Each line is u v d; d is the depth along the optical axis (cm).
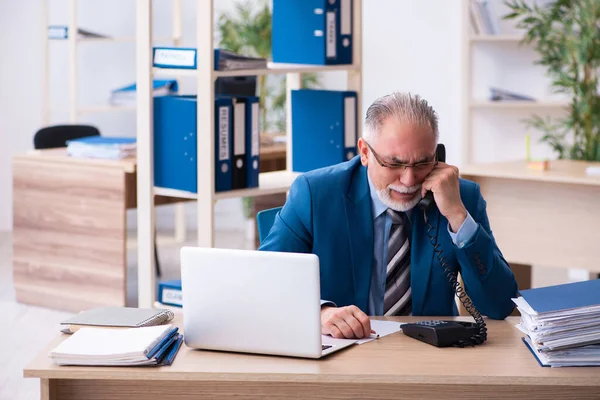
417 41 809
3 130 852
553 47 619
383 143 257
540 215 483
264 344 233
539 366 227
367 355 235
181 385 231
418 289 276
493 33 769
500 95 772
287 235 282
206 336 237
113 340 235
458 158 811
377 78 825
